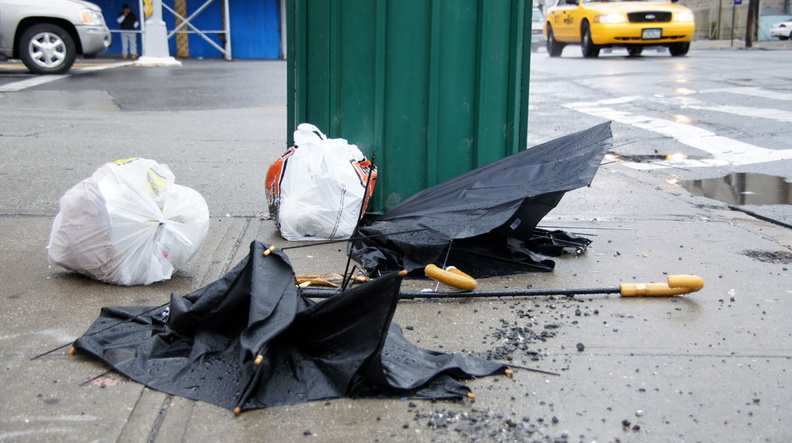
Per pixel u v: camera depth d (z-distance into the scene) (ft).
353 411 9.45
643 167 26.32
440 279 13.55
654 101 41.93
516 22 16.61
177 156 25.90
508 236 15.46
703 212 19.90
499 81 16.84
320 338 10.30
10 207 18.71
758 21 127.03
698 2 151.23
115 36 92.63
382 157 17.10
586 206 20.40
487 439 8.92
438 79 16.58
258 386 9.68
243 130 31.99
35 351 10.93
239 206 19.54
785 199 21.59
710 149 29.19
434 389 9.90
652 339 11.70
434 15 16.24
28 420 9.12
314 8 17.07
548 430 9.11
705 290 13.85
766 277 14.60
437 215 14.90
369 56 16.72
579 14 75.10
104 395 9.72
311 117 17.72
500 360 10.97
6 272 14.20
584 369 10.69
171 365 10.38
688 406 9.71
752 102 40.11
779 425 9.27
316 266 14.85
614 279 14.47
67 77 51.08
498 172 15.46
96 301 12.90
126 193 13.55
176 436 8.90
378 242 15.25
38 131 30.04
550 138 31.55
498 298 13.42
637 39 72.33
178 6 94.27
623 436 9.00
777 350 11.34
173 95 43.93
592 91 47.34
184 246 14.15
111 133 30.14
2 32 50.31
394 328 11.51
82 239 13.39
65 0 51.67
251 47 96.53
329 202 16.43
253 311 9.90
